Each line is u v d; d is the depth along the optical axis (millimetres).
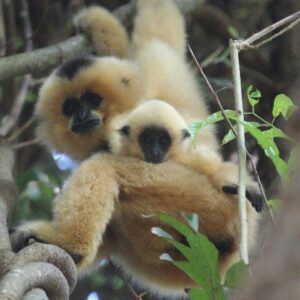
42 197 15109
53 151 12141
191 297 6137
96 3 16359
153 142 10031
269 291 3354
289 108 8211
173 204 9062
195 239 6031
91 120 11414
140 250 9656
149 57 12133
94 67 11797
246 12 16234
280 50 15672
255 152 14555
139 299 9922
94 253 8359
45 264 6777
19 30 16484
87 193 8430
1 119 15977
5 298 6117
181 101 11797
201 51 16469
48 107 11898
